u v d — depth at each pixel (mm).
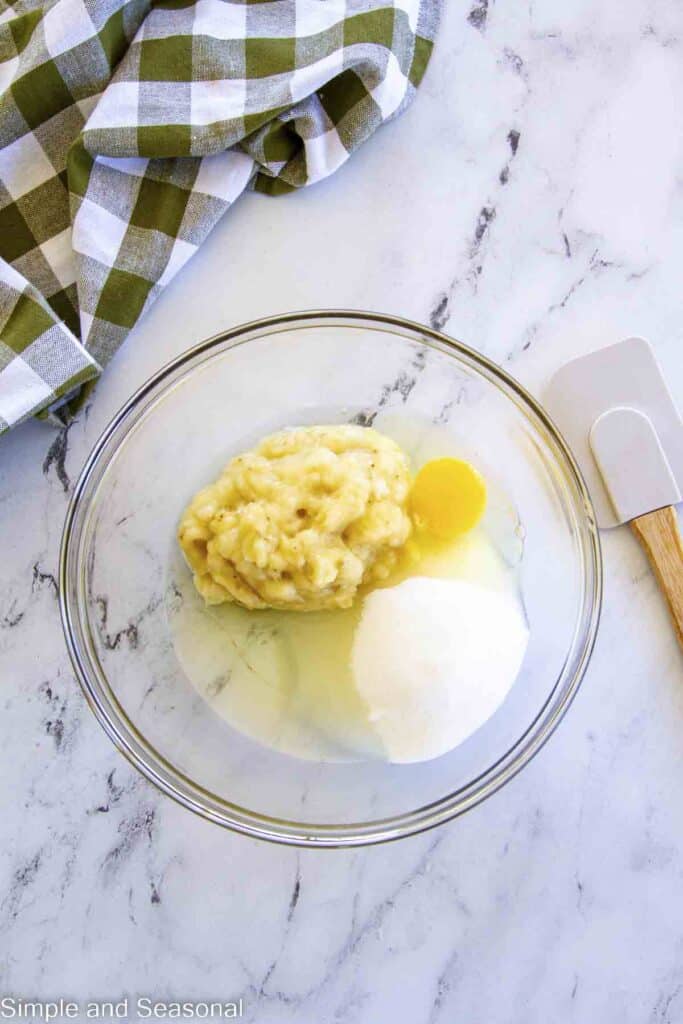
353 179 725
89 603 716
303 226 724
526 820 718
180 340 723
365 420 723
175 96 693
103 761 710
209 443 720
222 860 713
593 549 691
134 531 717
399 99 712
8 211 707
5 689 709
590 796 718
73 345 691
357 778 705
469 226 725
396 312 725
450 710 662
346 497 646
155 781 686
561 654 709
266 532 644
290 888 714
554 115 727
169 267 708
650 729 717
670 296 724
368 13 698
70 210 703
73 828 710
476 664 663
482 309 724
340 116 710
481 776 703
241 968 712
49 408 705
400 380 727
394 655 653
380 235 725
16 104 686
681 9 726
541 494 720
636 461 709
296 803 709
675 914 717
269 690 689
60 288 712
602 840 717
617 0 726
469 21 725
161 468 719
